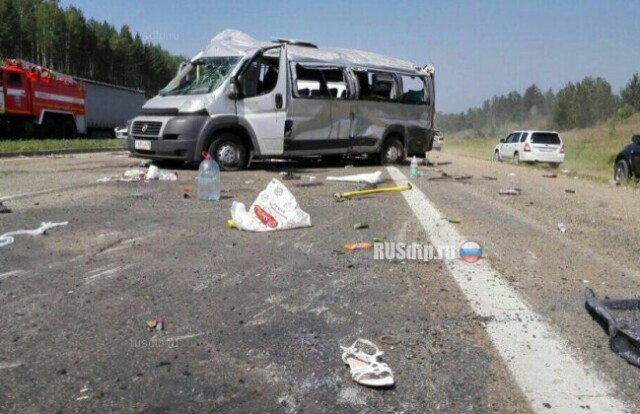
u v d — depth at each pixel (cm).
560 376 263
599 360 281
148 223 581
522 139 2333
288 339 299
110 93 3253
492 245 525
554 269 450
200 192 790
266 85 1186
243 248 487
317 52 1265
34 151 1764
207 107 1091
